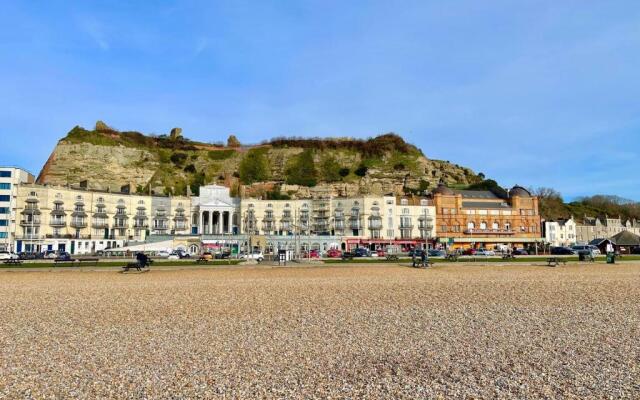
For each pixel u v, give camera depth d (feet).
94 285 129.90
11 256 274.36
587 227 516.73
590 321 71.97
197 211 440.86
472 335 63.16
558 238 483.92
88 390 42.80
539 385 42.98
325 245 398.42
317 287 121.08
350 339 61.46
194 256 303.07
